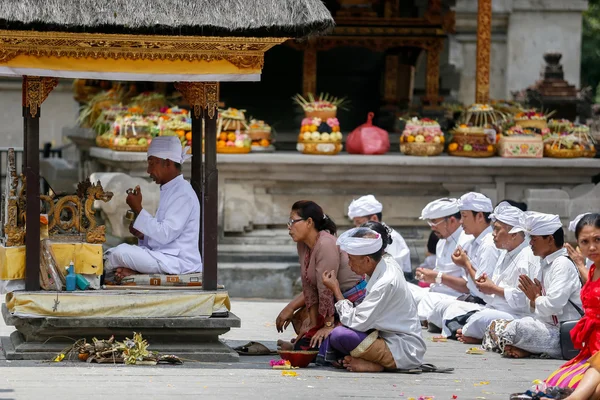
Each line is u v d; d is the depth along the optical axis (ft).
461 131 61.26
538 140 60.95
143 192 57.88
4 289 36.29
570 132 63.16
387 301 34.99
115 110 63.46
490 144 61.36
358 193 60.85
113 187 57.77
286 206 60.03
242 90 76.95
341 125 75.41
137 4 34.65
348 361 35.53
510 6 83.61
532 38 84.38
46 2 33.96
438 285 47.16
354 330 35.37
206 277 37.11
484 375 35.68
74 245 36.55
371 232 34.91
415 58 72.28
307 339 37.91
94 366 34.68
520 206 44.62
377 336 35.37
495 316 41.93
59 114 95.91
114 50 35.68
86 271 36.47
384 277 35.06
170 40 35.60
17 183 36.76
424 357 39.37
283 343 39.19
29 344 35.86
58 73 35.47
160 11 34.65
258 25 34.94
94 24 34.04
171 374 33.76
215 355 36.42
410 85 72.54
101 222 63.46
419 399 30.78
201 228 40.91
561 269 38.83
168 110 61.77
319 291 37.29
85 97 73.72
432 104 67.87
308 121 60.34
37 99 35.78
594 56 115.96
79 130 72.79
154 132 59.26
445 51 83.51
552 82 71.05
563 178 61.62
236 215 59.21
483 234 45.47
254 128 61.26
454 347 42.04
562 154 61.21
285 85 77.30
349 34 66.59
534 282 39.58
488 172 60.85
